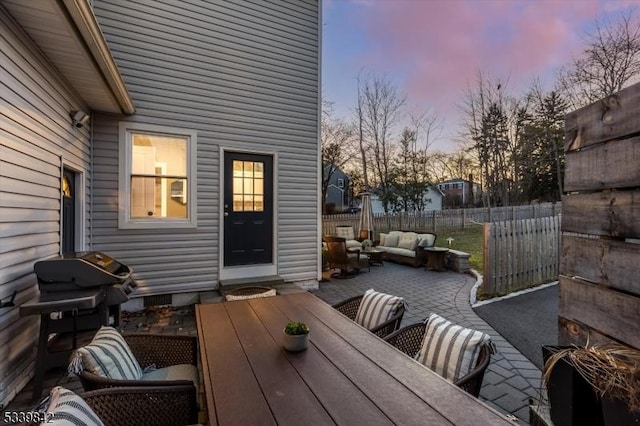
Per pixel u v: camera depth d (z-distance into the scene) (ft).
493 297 16.42
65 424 3.02
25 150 9.02
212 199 17.17
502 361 9.68
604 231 5.05
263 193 18.69
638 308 4.46
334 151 68.39
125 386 5.06
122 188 15.34
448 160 66.85
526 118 58.80
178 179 16.58
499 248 17.12
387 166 67.51
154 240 15.94
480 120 62.75
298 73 19.54
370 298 8.54
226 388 4.49
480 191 67.15
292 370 5.02
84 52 9.87
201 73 16.85
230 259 17.74
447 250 25.62
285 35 19.13
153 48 15.81
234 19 17.63
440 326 6.23
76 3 7.78
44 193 10.19
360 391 4.43
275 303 8.84
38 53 9.69
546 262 19.47
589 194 5.38
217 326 7.02
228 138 17.56
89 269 9.14
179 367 6.82
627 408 3.78
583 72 47.47
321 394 4.34
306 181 19.84
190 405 5.23
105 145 15.07
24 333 9.00
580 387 4.47
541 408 5.43
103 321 9.34
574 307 5.60
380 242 31.71
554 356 4.67
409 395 4.34
